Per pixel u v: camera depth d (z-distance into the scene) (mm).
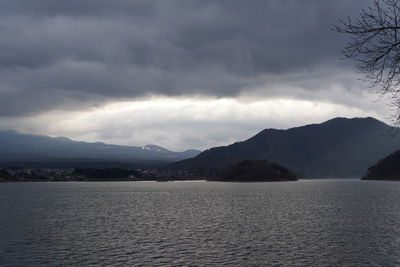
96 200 133250
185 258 39938
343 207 94875
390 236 51125
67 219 74062
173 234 54531
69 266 36969
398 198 127875
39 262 38438
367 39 13492
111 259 39562
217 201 123312
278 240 49188
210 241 48875
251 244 46781
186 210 92188
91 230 58844
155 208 98688
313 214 79250
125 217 77250
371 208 91438
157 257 40406
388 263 37719
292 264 37656
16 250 43781
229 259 39562
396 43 13141
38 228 61312
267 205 104375
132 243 47750
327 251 42719
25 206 106938
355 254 41281
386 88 13492
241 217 75625
